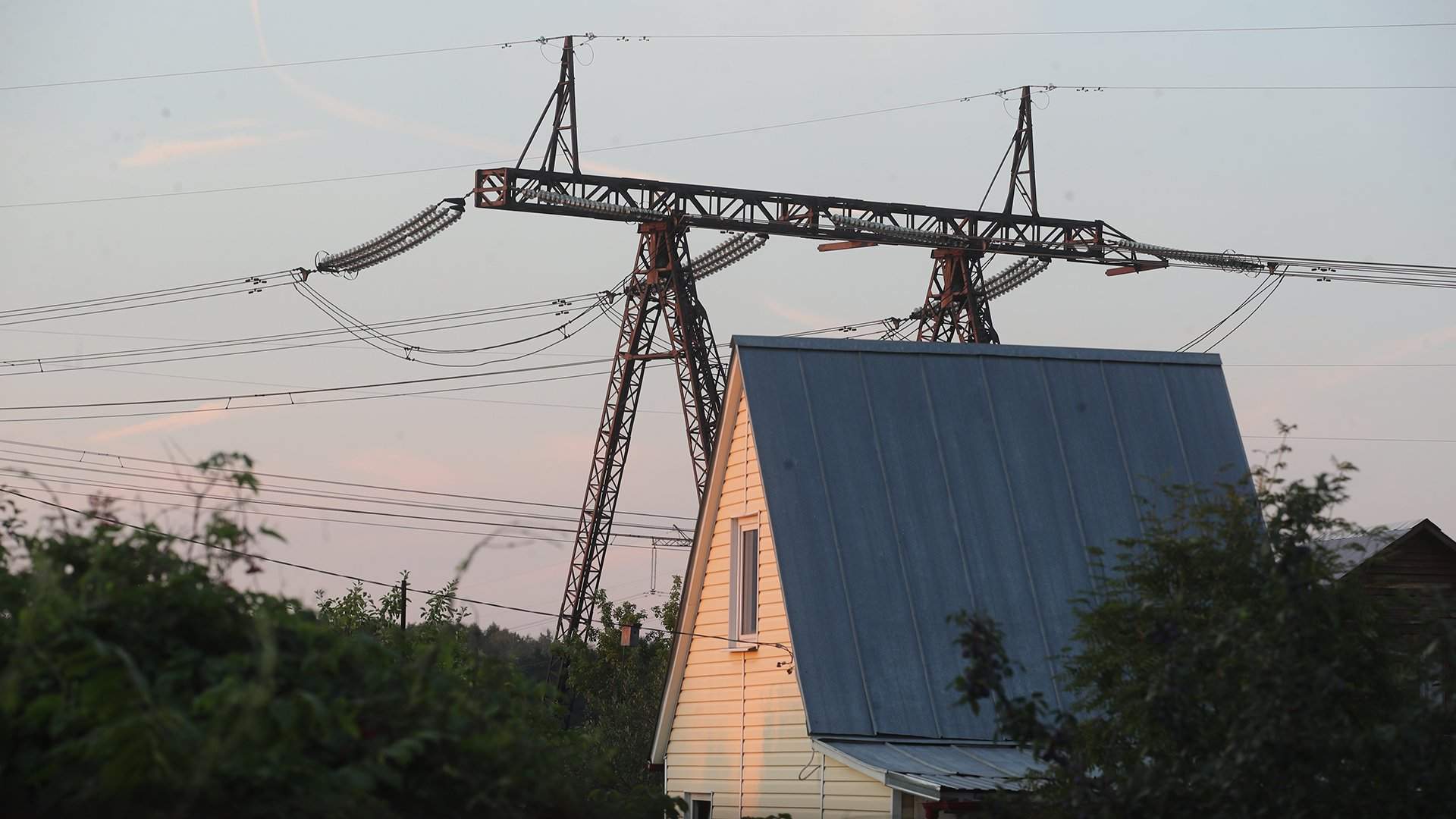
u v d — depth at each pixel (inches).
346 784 898.1
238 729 826.8
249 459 1088.2
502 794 1045.8
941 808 2239.2
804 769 2699.3
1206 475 3107.8
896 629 2696.9
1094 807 1565.0
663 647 7308.1
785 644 2792.8
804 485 2824.8
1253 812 1515.7
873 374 3024.1
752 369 2942.9
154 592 979.9
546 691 1488.7
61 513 1057.5
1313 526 1654.8
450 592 1434.5
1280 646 1503.4
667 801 1466.5
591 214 7775.6
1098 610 1752.0
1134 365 3238.2
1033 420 3068.4
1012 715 1599.4
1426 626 1658.5
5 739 870.4
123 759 818.2
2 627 928.9
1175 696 1528.1
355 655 1056.8
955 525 2864.2
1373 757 1519.4
